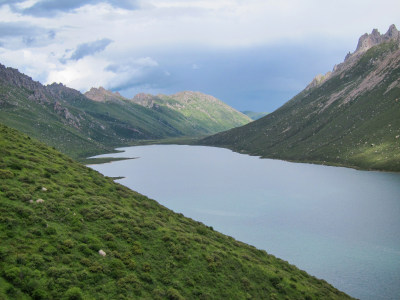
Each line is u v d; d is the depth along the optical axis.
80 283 36.78
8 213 42.59
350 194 169.12
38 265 36.28
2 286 31.41
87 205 55.44
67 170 69.69
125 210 60.19
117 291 38.25
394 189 177.50
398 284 74.31
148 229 55.53
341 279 77.25
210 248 58.12
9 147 67.06
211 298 44.22
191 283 45.56
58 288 34.69
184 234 59.47
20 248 37.69
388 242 99.88
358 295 69.75
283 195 169.75
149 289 41.19
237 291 48.31
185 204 151.12
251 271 55.50
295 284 56.53
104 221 51.97
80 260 40.59
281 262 68.69
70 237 44.09
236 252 63.09
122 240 49.09
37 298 32.50
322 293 57.62
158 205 76.38
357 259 88.44
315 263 86.25
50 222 45.38
